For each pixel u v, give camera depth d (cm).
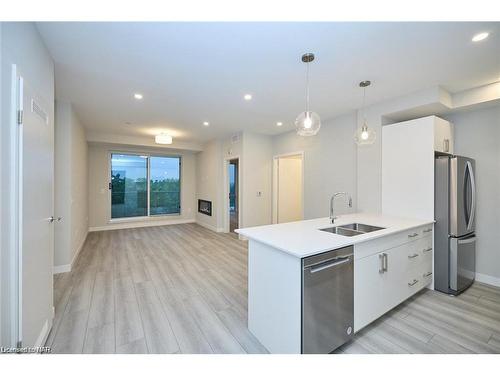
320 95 307
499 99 267
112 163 652
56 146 326
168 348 174
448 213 267
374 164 338
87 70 240
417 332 193
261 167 551
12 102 131
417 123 292
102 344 177
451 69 236
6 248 125
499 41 188
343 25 170
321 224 246
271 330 171
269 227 229
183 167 754
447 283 266
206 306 236
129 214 680
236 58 217
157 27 172
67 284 286
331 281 161
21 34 145
